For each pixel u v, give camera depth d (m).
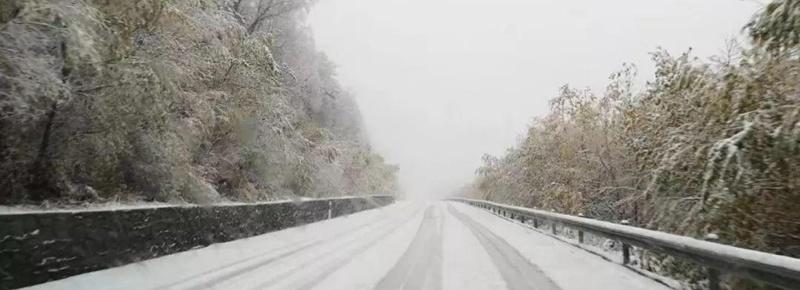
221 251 10.71
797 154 7.37
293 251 11.56
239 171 17.47
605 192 18.92
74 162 9.42
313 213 20.22
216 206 11.51
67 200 9.15
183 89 12.98
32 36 7.52
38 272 6.57
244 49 15.04
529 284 7.99
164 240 9.32
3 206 8.20
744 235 8.41
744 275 5.79
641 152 12.90
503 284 7.99
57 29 7.54
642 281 8.20
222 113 14.80
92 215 7.53
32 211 6.58
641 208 15.26
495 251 12.00
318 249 12.06
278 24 29.14
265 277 8.36
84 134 9.34
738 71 8.53
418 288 7.66
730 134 8.70
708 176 8.12
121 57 9.10
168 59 11.11
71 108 9.02
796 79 7.77
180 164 11.88
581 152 19.36
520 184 30.59
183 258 9.44
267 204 14.91
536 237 15.63
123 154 10.31
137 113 9.84
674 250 7.60
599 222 11.41
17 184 8.67
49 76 7.65
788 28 7.15
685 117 11.02
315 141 28.84
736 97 8.45
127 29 9.22
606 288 7.67
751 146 7.62
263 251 11.32
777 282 5.22
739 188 8.00
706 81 9.76
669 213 10.85
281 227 16.23
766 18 7.41
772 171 7.77
